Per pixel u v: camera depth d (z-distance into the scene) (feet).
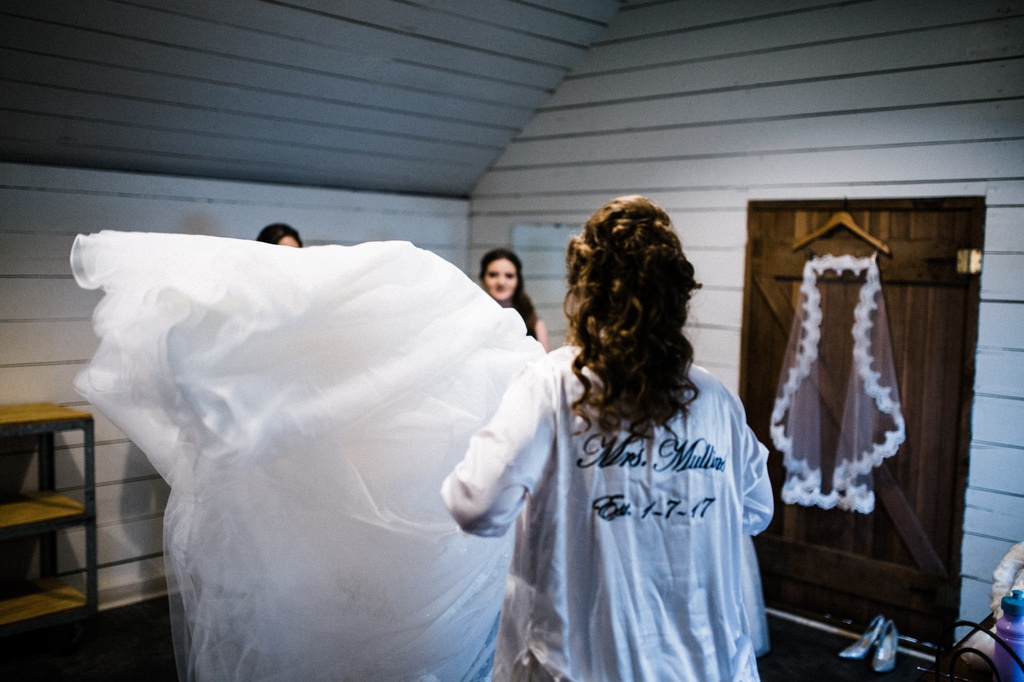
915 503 11.39
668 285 4.96
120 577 12.48
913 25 11.07
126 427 6.63
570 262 5.23
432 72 13.15
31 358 11.62
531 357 6.88
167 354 5.71
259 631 6.40
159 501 12.78
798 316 12.06
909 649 11.22
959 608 11.07
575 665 4.87
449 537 6.42
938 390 11.13
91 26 10.16
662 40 13.42
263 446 5.66
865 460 11.46
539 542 4.97
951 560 11.09
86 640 11.17
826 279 11.93
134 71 11.00
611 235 4.98
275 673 6.43
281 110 12.62
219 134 12.59
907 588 11.46
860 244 11.62
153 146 12.28
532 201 15.47
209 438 5.68
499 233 16.10
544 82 14.57
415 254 6.38
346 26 11.62
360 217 14.96
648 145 13.74
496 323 6.64
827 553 12.13
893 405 11.36
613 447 4.90
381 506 6.24
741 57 12.61
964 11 10.67
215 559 6.41
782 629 11.85
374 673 6.43
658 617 4.94
